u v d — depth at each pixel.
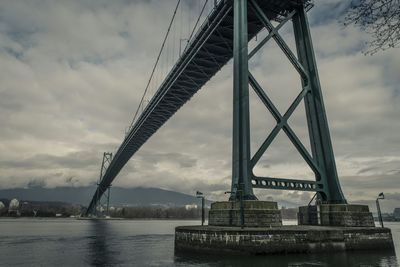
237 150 25.52
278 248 20.08
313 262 18.06
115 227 77.94
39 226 78.31
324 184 28.72
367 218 26.33
